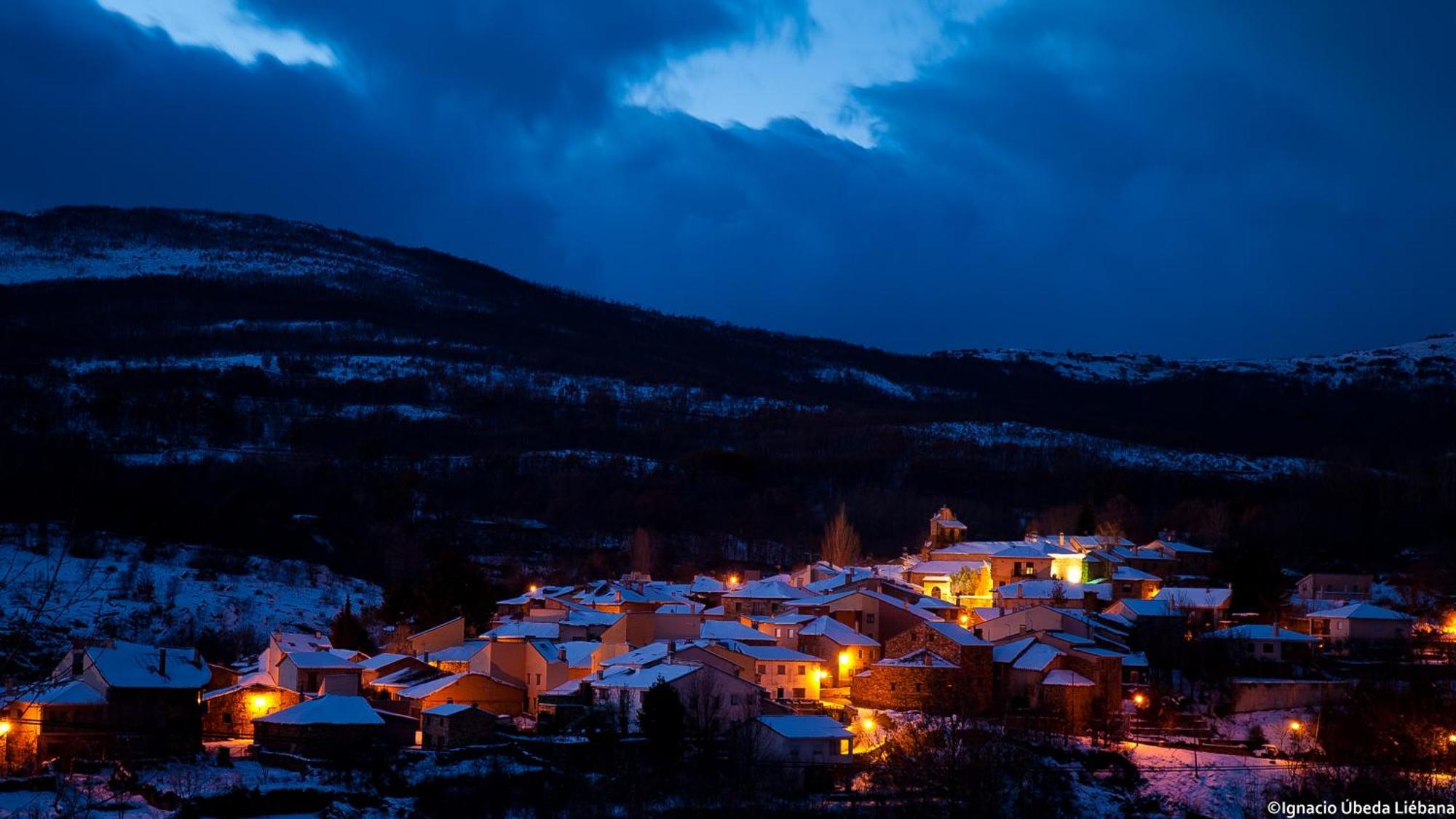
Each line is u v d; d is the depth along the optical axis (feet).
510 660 511.81
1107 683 499.10
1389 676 504.43
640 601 628.69
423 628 624.59
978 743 401.49
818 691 515.09
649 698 414.82
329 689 466.29
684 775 396.16
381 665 508.94
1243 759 431.84
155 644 550.77
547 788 380.58
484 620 641.40
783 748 400.26
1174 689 522.06
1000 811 378.53
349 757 399.44
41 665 443.73
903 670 493.77
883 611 590.55
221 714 451.53
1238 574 646.74
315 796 356.59
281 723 405.59
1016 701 498.69
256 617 638.94
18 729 382.63
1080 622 552.82
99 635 531.09
